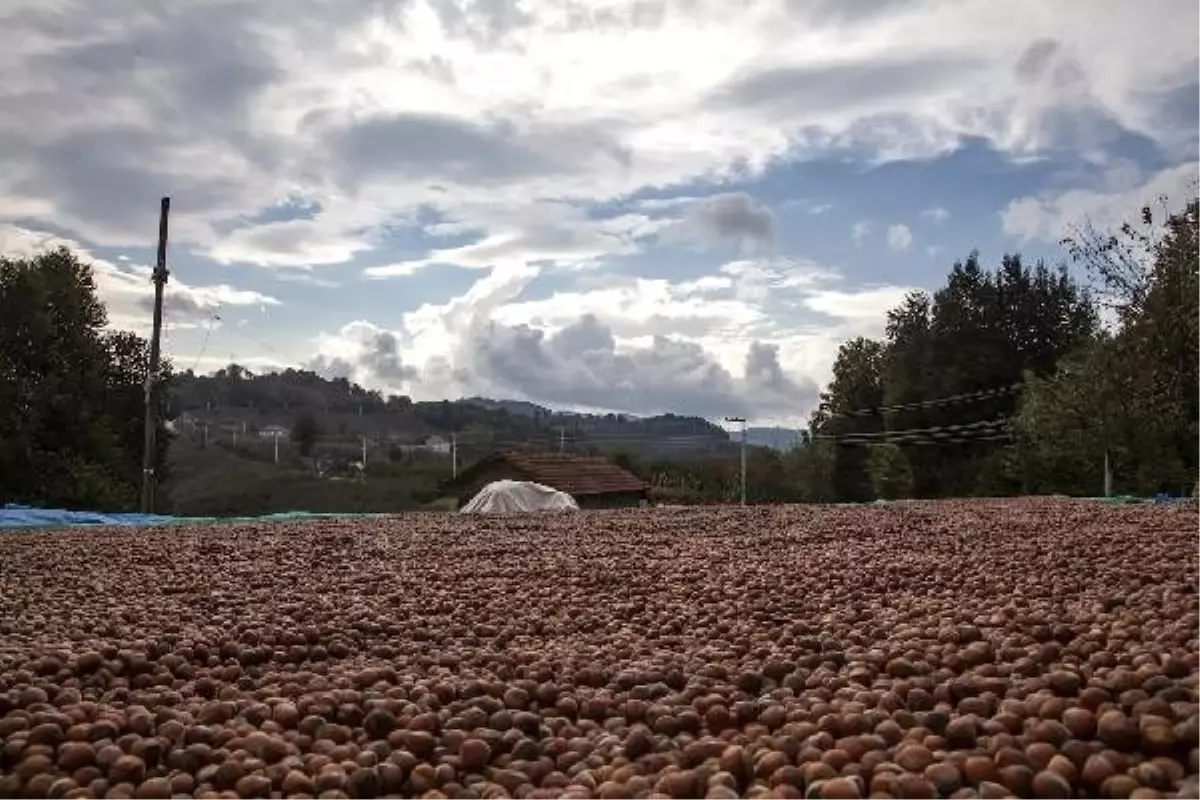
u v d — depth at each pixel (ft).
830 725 15.38
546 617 26.84
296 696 18.80
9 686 18.66
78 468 106.52
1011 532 41.70
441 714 16.92
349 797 14.23
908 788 12.87
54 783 14.23
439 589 31.99
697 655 21.16
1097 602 23.36
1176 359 74.95
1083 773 13.32
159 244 96.22
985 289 161.38
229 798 13.88
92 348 116.26
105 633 24.21
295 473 163.73
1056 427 100.83
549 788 14.20
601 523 56.29
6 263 111.14
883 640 21.38
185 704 18.71
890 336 170.91
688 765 14.55
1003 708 15.80
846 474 170.40
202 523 65.98
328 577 34.96
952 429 156.04
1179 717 14.43
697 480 167.22
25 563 39.17
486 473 128.47
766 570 32.83
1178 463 83.51
